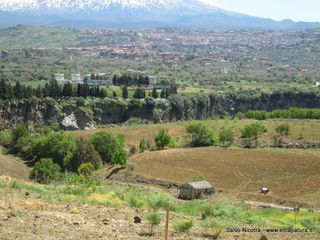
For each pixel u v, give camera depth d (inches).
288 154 4847.4
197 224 1147.3
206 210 1358.3
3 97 7440.9
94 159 4566.9
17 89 7691.9
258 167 4475.9
